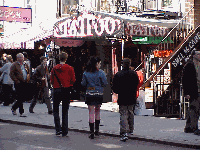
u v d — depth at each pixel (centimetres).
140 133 922
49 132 978
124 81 868
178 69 1389
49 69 1576
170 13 1534
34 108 1467
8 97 1572
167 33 1411
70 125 1045
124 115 873
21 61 1227
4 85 1562
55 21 1534
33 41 1692
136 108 1274
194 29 1432
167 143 827
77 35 1440
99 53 1658
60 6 1788
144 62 1424
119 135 909
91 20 1395
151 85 1323
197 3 1552
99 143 841
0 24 2428
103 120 1139
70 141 861
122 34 1304
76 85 1731
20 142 844
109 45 1645
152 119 1160
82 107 1488
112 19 1329
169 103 1352
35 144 823
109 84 1659
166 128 994
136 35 1416
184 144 800
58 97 915
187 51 1403
